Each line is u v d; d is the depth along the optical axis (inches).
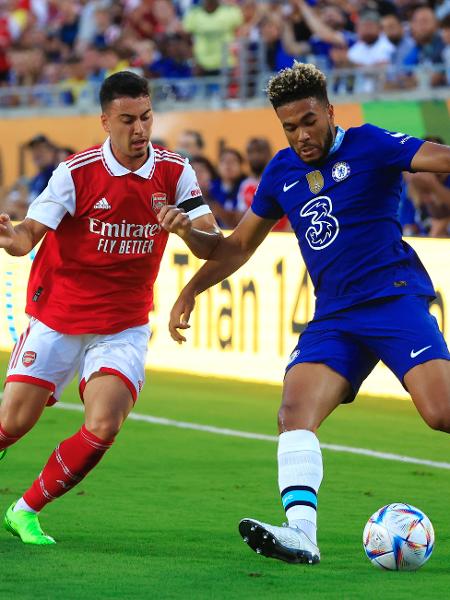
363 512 717.9
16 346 629.0
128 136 584.4
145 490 778.8
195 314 1382.9
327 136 572.1
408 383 562.6
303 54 1644.9
